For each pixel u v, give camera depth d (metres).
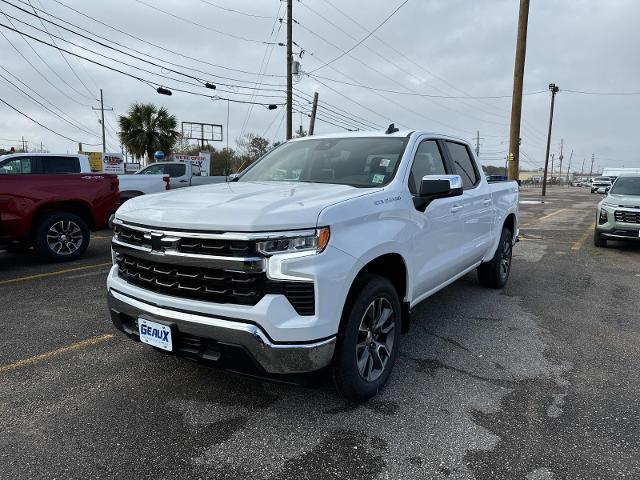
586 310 5.38
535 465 2.54
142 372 3.64
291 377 2.70
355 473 2.48
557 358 3.99
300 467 2.53
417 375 3.63
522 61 13.02
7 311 5.12
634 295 6.08
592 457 2.62
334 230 2.74
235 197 3.04
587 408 3.15
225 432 2.85
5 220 7.09
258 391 3.35
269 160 4.60
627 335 4.56
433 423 2.96
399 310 3.44
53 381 3.49
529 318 5.04
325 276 2.65
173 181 15.55
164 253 2.81
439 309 5.34
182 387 3.40
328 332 2.70
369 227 3.04
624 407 3.17
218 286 2.69
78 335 4.40
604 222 9.98
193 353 2.79
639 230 9.48
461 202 4.49
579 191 60.06
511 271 7.55
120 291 3.19
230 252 2.62
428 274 3.87
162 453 2.64
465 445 2.72
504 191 6.00
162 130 34.47
